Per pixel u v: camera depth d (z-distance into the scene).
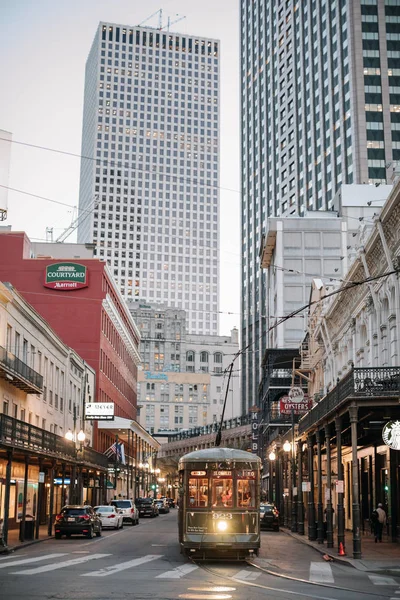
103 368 72.44
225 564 22.39
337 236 97.75
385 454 33.84
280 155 150.00
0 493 37.12
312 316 54.28
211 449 24.53
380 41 125.94
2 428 27.70
